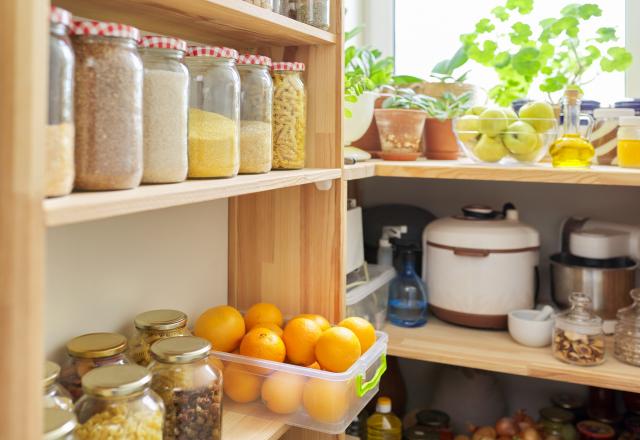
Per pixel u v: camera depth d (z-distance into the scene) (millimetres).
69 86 598
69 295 922
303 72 1197
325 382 989
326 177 1112
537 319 1469
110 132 657
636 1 1732
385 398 1551
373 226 1772
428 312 1716
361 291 1429
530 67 1644
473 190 1839
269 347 1035
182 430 838
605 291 1505
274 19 930
